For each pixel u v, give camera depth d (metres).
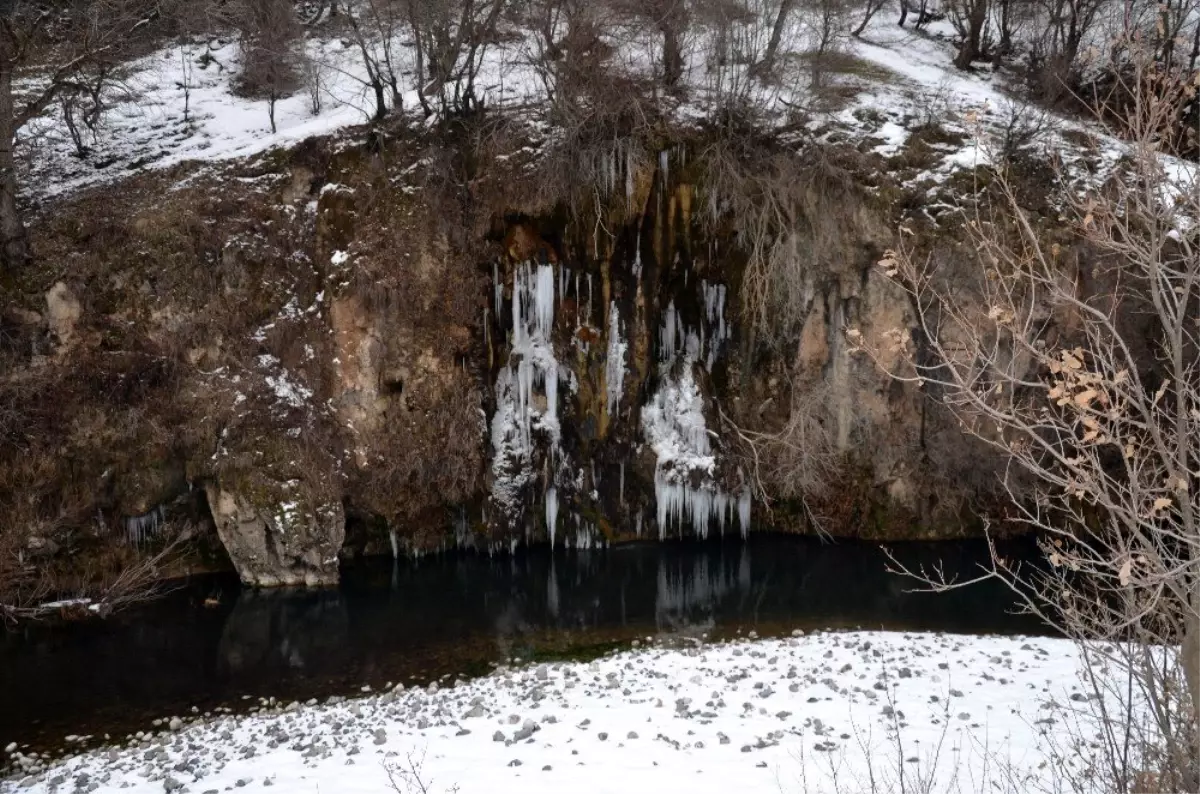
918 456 23.00
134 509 20.39
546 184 23.09
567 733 10.91
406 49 29.47
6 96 21.30
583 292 23.94
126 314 21.55
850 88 26.03
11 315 20.81
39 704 13.99
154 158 25.36
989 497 22.73
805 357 23.86
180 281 21.98
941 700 11.66
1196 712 5.48
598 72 23.72
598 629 17.33
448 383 22.97
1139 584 5.76
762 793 8.87
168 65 30.39
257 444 20.80
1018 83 28.73
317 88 27.36
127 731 12.88
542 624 17.77
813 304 23.62
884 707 11.29
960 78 28.61
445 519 23.08
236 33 31.95
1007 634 16.27
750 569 21.64
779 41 26.14
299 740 11.60
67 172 24.75
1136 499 5.26
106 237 22.11
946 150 23.22
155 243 22.20
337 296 22.83
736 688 12.56
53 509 19.62
